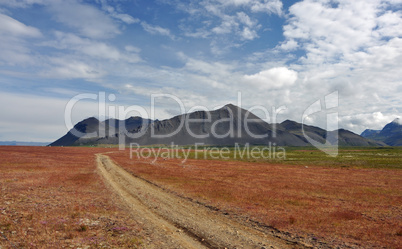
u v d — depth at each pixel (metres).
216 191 28.83
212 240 13.38
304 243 13.25
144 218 17.41
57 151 134.00
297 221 17.16
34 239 11.70
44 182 30.91
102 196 24.62
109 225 15.06
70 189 27.38
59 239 12.09
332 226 16.27
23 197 21.00
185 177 42.16
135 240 12.36
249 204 22.67
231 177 42.94
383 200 25.08
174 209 20.72
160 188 31.91
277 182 37.12
